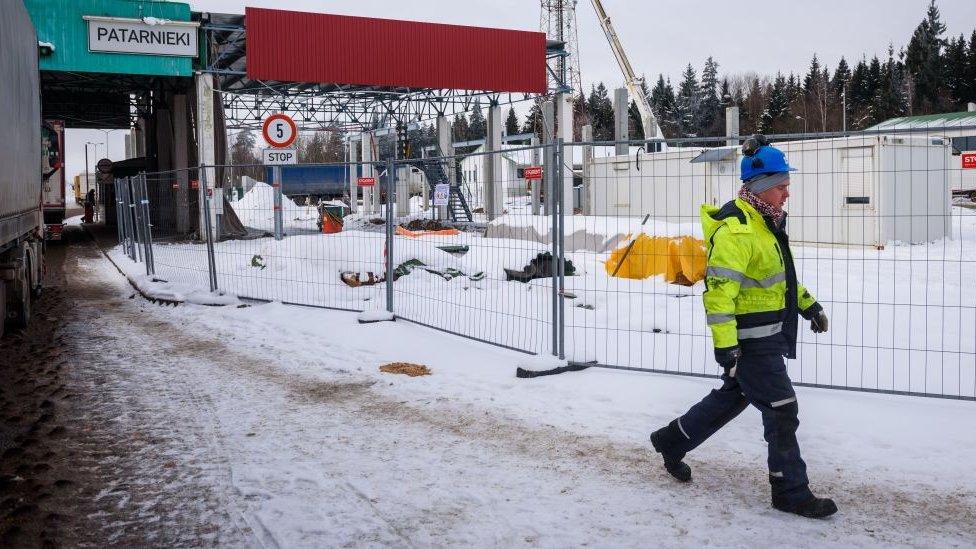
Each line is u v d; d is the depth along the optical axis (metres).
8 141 7.80
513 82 30.75
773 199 4.11
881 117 102.25
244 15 26.59
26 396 6.89
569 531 3.98
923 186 19.50
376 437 5.63
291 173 61.53
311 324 10.05
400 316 10.12
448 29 29.50
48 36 23.98
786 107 108.31
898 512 4.14
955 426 5.32
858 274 13.95
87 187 80.25
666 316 9.57
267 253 14.50
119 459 5.20
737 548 3.75
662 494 4.45
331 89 37.91
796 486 4.09
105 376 7.69
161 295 13.09
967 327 8.84
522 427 5.75
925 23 119.81
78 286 15.93
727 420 4.46
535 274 13.24
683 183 20.80
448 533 3.98
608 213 23.70
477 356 7.97
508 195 13.87
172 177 26.77
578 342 8.41
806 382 6.62
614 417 5.91
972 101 103.12
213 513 4.29
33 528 4.04
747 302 4.11
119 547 3.87
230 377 7.60
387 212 10.18
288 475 4.87
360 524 4.11
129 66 25.08
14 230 8.44
